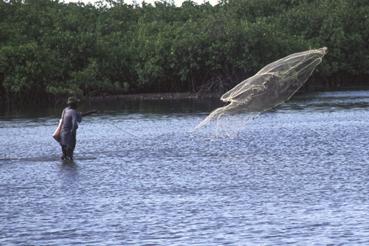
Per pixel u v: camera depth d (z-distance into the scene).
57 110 175.62
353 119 125.31
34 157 80.06
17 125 128.50
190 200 53.88
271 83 42.56
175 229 45.12
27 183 62.78
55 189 59.69
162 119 135.12
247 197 54.47
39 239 43.62
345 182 59.69
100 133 110.12
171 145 91.88
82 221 47.94
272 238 42.47
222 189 58.12
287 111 150.00
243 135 102.44
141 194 56.75
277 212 49.00
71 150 76.62
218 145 91.00
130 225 46.47
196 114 145.75
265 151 83.25
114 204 53.12
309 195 54.53
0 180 64.56
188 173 67.00
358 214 47.69
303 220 46.47
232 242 41.88
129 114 150.88
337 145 86.88
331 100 183.88
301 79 42.41
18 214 50.47
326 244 40.94
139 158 78.69
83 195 56.88
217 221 46.91
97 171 68.94
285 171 66.62
